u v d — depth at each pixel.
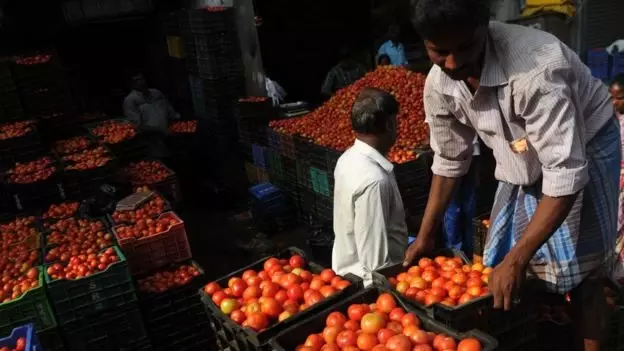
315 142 5.68
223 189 7.26
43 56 7.01
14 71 6.63
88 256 3.92
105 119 8.05
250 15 7.72
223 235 6.46
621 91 3.49
